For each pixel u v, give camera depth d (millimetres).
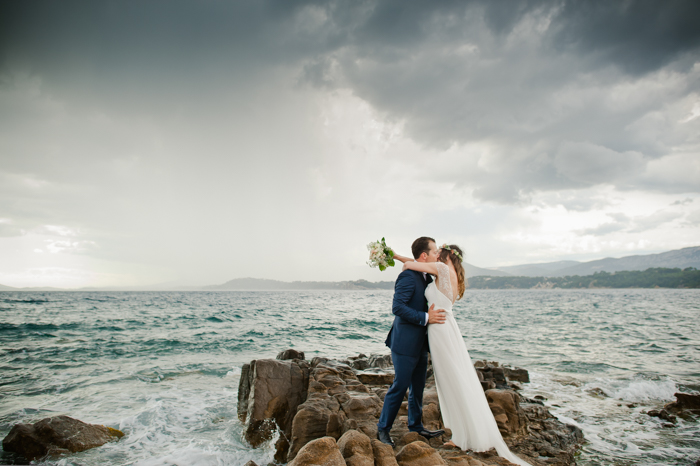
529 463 4137
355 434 3486
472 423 3846
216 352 14070
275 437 5516
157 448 5301
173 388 8703
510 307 52750
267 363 6117
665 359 12406
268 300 82312
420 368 4188
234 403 7461
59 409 7074
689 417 6660
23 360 11852
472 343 16484
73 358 12234
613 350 14281
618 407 7414
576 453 5039
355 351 14820
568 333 19969
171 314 34656
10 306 44625
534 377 10039
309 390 5578
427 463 3283
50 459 4867
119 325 23453
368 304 64062
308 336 19391
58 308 42219
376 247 4199
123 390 8477
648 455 5012
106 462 4805
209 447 5312
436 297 4004
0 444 5285
